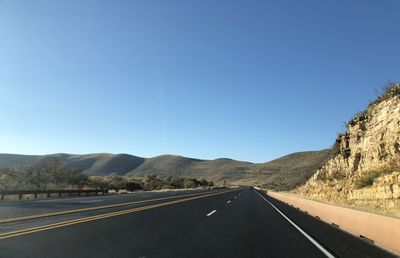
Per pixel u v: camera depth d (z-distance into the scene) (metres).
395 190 24.30
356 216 16.67
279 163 190.38
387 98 36.97
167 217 21.31
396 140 30.78
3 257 10.27
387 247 12.91
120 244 12.63
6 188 46.03
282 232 16.45
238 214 24.56
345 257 11.31
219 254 11.39
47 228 15.59
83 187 63.19
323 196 40.62
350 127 45.19
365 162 35.75
